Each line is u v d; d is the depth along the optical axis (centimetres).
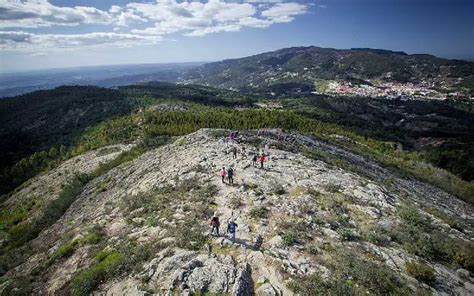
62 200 4797
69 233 2645
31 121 18825
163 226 2000
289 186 2567
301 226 1855
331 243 1709
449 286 1473
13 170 11381
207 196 2375
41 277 1967
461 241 2012
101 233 2259
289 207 2131
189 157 3647
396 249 1744
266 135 5391
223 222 1950
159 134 8456
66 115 18875
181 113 10938
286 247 1633
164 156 4375
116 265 1636
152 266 1546
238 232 1803
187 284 1350
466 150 11475
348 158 5281
